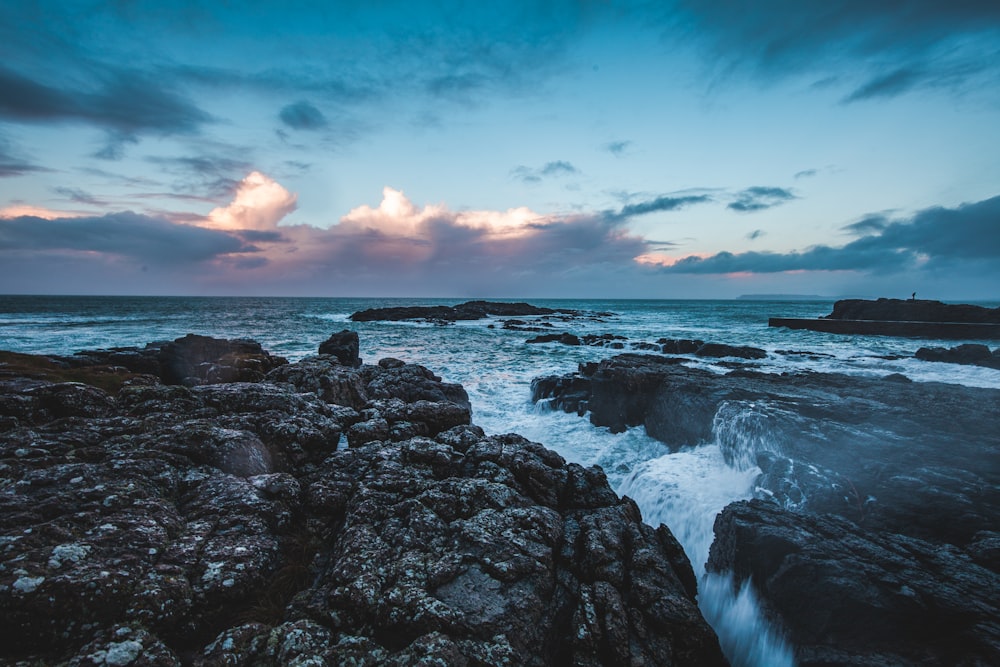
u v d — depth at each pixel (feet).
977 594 19.77
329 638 16.93
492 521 23.90
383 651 16.47
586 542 24.08
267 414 32.76
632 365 65.10
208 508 22.43
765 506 27.07
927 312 188.14
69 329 182.50
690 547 32.27
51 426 27.37
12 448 23.94
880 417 39.29
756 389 49.55
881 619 19.80
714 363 92.43
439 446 31.91
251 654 15.72
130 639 14.66
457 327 236.22
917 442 33.96
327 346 106.11
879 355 119.65
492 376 93.71
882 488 28.48
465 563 20.95
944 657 18.60
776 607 22.04
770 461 33.73
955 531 25.07
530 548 22.34
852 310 213.25
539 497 28.73
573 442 54.44
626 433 57.06
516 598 19.48
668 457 42.29
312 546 23.08
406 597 18.44
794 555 22.08
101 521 19.01
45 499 19.52
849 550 22.72
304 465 29.96
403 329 219.82
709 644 19.81
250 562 19.66
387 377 63.41
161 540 19.21
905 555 22.68
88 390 32.17
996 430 36.52
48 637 14.40
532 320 289.53
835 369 96.68
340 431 34.22
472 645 17.02
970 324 162.50
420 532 22.95
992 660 17.57
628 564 23.43
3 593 14.35
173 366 74.64
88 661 13.69
